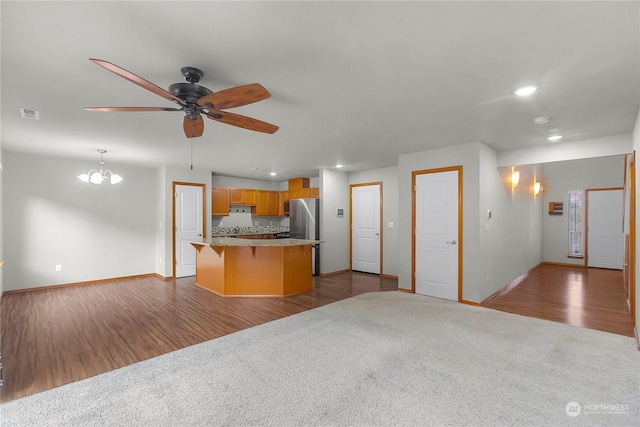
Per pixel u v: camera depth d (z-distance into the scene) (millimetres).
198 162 5773
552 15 1584
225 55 1960
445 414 1925
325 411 1964
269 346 2943
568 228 7801
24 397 2146
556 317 3742
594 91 2541
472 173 4273
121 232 6016
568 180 7797
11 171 4852
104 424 1864
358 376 2381
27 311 4043
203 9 1513
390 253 6414
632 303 3652
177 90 2098
